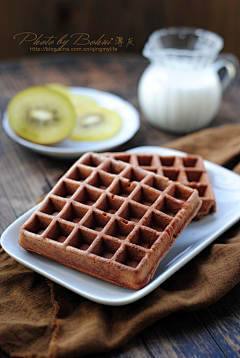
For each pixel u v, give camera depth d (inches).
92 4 30.8
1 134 20.7
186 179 17.5
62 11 30.8
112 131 20.4
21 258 15.9
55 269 15.8
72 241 15.8
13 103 20.3
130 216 16.4
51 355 14.6
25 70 24.1
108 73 24.1
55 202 16.5
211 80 20.4
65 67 24.5
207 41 21.3
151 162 18.3
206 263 16.1
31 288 15.9
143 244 15.9
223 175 18.2
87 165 17.5
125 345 15.0
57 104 20.3
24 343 14.9
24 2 30.1
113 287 15.5
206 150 19.6
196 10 31.3
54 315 15.3
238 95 22.8
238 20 31.2
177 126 20.8
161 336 15.1
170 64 20.7
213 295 15.4
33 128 19.8
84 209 16.2
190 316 15.4
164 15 31.6
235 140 19.8
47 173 19.1
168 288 15.8
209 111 20.6
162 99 20.3
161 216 16.0
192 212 16.5
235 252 16.1
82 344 14.6
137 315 15.1
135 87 23.3
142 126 21.4
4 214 17.7
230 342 15.0
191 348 14.9
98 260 15.4
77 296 15.7
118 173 17.3
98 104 21.7
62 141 20.0
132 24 32.1
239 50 33.1
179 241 16.8
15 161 19.5
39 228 16.3
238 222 17.3
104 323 15.1
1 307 15.5
